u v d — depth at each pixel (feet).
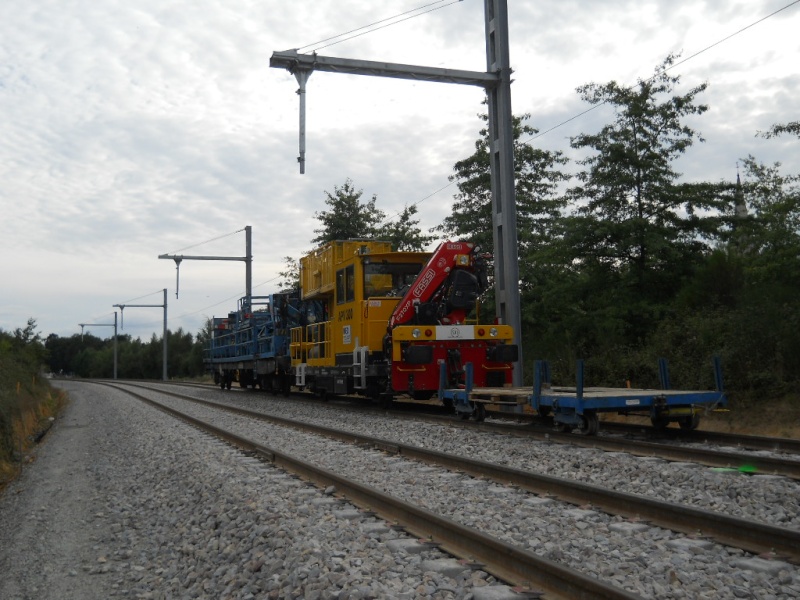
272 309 98.12
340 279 65.67
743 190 61.87
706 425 46.55
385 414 57.82
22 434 61.67
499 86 54.34
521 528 21.18
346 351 63.31
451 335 53.72
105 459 45.03
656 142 61.26
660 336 55.31
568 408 39.29
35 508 31.71
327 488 27.76
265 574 18.70
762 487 24.72
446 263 56.18
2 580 22.03
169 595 19.44
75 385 204.23
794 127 52.47
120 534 26.25
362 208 115.14
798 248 54.65
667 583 16.24
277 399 89.25
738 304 52.70
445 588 16.44
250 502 25.95
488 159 76.43
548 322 68.64
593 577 16.29
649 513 21.59
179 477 34.19
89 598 20.01
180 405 84.02
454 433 43.01
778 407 45.57
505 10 54.49
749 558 17.83
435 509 24.04
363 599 15.85
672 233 60.29
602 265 63.05
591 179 62.39
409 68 51.49
